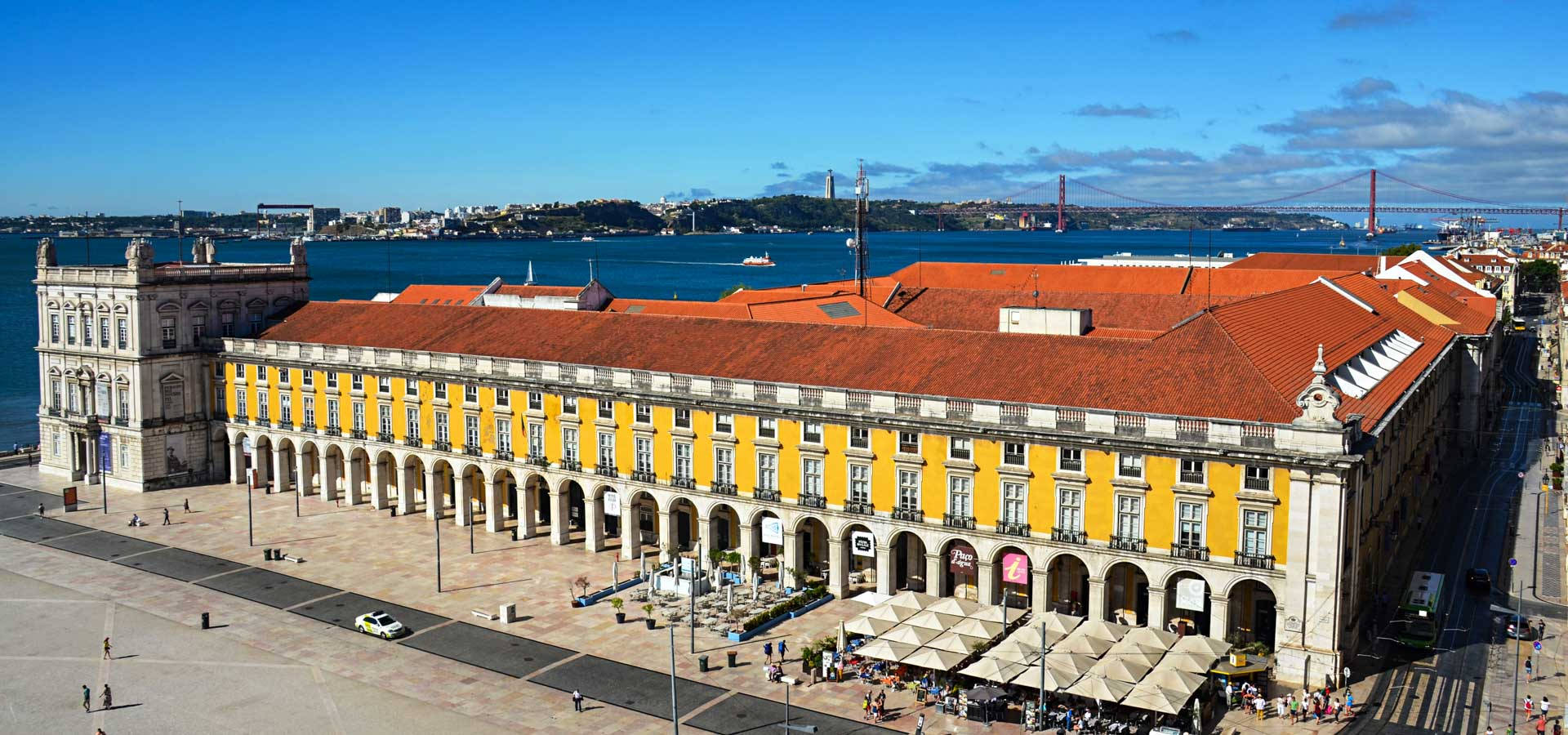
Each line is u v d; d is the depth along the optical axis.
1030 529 78.56
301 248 133.00
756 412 88.44
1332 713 67.06
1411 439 98.12
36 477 128.12
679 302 136.62
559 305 141.50
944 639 71.06
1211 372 78.00
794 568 88.62
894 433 83.12
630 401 95.00
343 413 113.44
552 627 82.69
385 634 80.69
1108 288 151.50
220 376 123.38
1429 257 185.88
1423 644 75.62
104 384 122.88
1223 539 72.44
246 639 80.94
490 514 104.56
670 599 88.00
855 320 122.69
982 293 135.75
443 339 110.88
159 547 101.88
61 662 77.00
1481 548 97.44
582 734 66.44
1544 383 184.75
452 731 66.88
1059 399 78.94
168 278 120.50
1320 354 70.00
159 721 68.25
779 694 71.62
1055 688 65.38
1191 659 66.75
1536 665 73.62
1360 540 75.00
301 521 109.31
